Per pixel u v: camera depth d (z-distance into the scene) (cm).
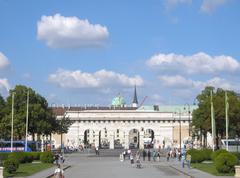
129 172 6762
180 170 7088
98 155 15000
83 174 6259
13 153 8988
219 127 14038
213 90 14600
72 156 14250
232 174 6056
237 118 13912
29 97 15225
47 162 9369
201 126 14450
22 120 14650
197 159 9300
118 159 12056
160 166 8669
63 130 17712
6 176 5534
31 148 14038
